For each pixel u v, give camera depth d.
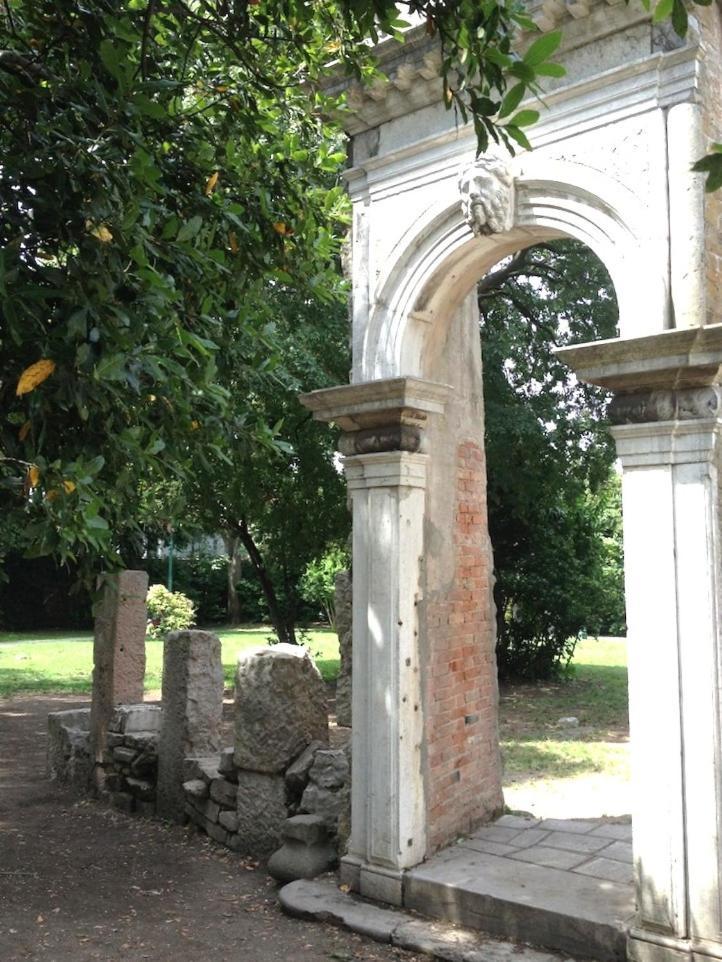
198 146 5.27
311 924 4.90
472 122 5.00
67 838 6.56
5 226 3.81
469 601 5.78
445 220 5.14
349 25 3.57
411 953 4.48
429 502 5.43
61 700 13.52
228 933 4.80
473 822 5.66
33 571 26.02
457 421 5.80
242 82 5.73
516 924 4.45
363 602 5.30
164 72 5.03
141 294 3.73
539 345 13.38
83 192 3.73
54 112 3.98
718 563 4.09
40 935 4.81
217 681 7.06
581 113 4.61
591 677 15.15
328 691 13.36
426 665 5.30
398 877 4.91
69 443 3.88
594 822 5.96
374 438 5.28
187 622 22.64
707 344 3.99
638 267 4.35
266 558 15.86
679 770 4.03
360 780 5.20
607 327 12.88
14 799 7.64
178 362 4.41
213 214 5.08
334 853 5.48
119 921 4.99
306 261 5.68
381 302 5.41
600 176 4.52
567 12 4.57
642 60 4.37
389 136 5.46
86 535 3.30
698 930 3.94
